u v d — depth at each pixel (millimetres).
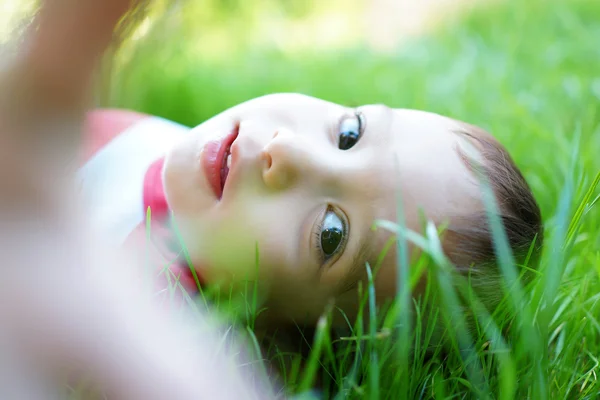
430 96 665
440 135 352
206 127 371
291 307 349
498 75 694
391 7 1343
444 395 285
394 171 334
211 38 1056
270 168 333
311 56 992
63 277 234
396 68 854
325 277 337
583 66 704
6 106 236
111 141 388
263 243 332
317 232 333
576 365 314
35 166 238
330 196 334
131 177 373
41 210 237
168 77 729
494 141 379
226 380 261
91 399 241
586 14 959
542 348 269
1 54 245
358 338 279
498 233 283
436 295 306
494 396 284
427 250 258
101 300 235
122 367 232
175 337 252
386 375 281
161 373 233
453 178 337
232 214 338
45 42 234
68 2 232
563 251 301
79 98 239
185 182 355
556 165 468
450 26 1095
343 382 291
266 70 871
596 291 341
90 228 249
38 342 229
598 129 519
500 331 290
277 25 1261
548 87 636
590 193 302
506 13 1060
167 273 306
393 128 350
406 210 329
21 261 232
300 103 369
